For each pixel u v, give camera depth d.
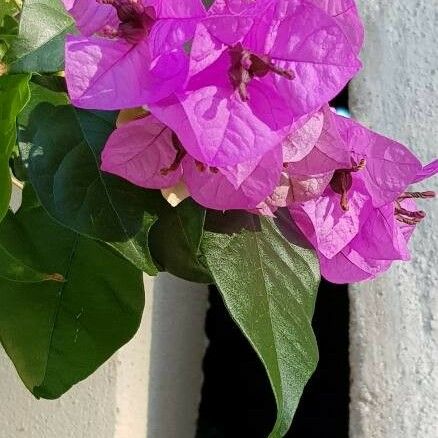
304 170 0.27
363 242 0.31
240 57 0.24
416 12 0.54
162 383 0.56
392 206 0.30
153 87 0.23
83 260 0.32
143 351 0.54
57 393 0.33
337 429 0.56
